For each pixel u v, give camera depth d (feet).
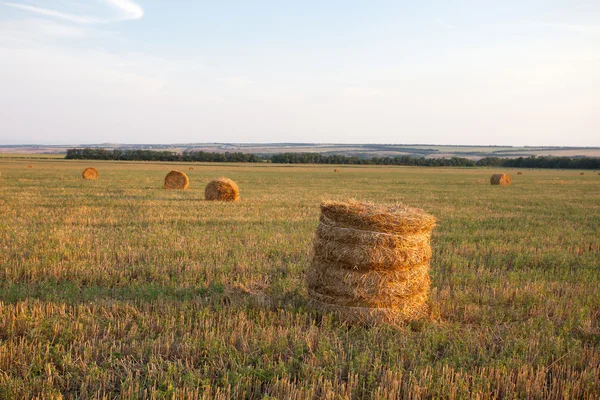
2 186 104.68
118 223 53.01
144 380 17.11
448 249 41.93
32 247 37.47
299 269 33.09
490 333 22.31
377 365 18.44
